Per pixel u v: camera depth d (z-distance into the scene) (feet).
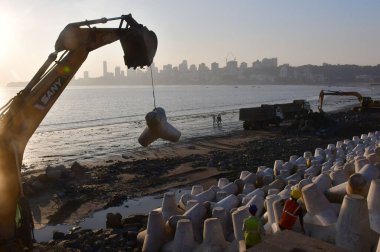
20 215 27.66
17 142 28.14
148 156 117.60
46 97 29.71
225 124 210.79
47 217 62.03
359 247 28.48
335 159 67.72
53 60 30.07
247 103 436.76
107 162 110.32
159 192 75.92
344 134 152.76
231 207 42.80
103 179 86.17
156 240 38.34
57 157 124.36
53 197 72.54
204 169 94.68
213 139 150.61
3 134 27.48
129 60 32.24
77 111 352.28
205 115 272.72
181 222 36.22
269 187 51.16
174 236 38.45
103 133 187.52
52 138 172.76
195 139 152.56
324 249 19.42
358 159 45.96
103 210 65.46
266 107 176.55
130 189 78.02
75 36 30.48
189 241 35.88
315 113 169.17
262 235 30.01
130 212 63.98
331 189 38.01
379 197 31.71
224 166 96.22
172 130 32.81
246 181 57.72
